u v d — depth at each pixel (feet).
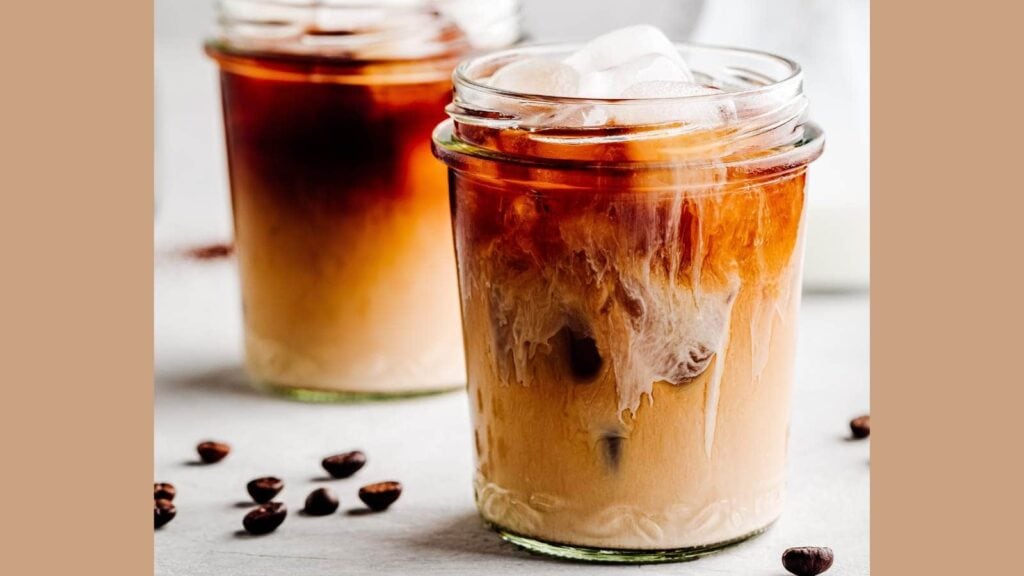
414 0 2.37
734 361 2.05
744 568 2.07
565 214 2.01
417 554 2.11
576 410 2.04
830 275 2.68
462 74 2.11
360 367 2.44
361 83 2.36
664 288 2.01
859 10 2.73
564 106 2.01
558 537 2.08
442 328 2.44
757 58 2.16
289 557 2.11
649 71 2.08
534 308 2.04
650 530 2.06
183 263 2.88
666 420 2.04
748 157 2.01
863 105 2.68
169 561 2.11
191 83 3.32
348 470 2.27
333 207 2.39
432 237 2.41
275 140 2.39
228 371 2.55
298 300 2.43
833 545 2.11
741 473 2.08
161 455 2.33
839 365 2.49
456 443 2.35
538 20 3.16
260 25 2.37
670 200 2.00
